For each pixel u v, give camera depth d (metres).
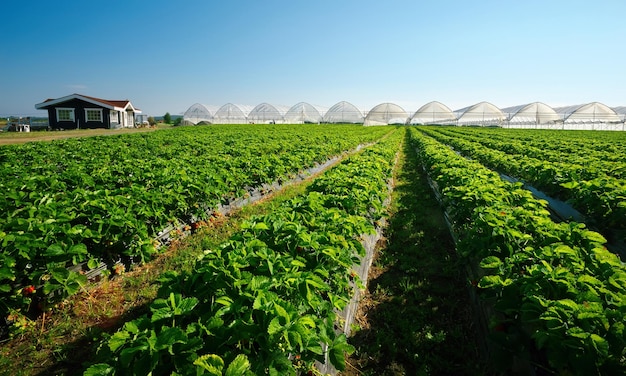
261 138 24.16
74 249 4.72
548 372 3.18
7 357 4.21
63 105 42.75
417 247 7.61
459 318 5.18
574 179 8.98
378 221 8.03
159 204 6.93
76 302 5.15
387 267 6.79
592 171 9.48
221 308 3.01
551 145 20.22
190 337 2.87
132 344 2.64
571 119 77.50
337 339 3.30
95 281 5.51
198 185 7.94
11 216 6.28
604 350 2.56
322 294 4.17
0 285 4.21
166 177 8.42
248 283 3.30
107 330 4.71
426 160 15.57
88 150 16.11
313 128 46.19
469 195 6.68
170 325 3.01
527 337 3.34
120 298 5.39
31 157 14.04
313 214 5.64
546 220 5.14
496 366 3.32
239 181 9.57
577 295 3.25
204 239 7.42
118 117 47.25
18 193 6.84
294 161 13.02
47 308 4.73
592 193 7.28
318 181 8.14
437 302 5.54
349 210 6.32
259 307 2.91
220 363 2.43
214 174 9.02
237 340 2.77
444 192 8.85
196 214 7.93
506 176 13.65
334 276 4.30
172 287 3.52
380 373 4.21
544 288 3.46
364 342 4.70
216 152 15.80
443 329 4.95
